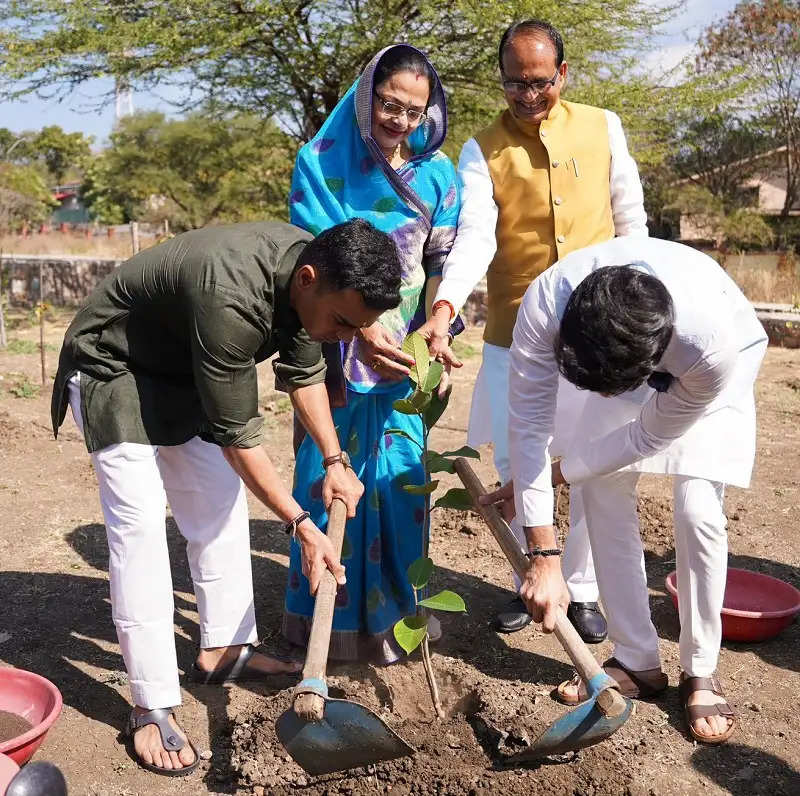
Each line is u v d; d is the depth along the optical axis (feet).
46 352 33.19
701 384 7.75
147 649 9.05
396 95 9.78
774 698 10.23
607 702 7.80
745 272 46.57
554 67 11.22
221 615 10.44
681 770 8.96
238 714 9.62
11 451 19.17
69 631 11.80
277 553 14.48
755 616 11.14
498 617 11.85
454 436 21.24
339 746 7.84
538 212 11.62
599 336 6.72
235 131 52.75
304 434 10.95
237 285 7.90
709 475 9.05
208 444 9.97
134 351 8.92
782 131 76.89
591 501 9.68
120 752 9.29
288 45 39.01
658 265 7.83
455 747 9.05
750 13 69.00
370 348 10.05
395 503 10.76
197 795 8.64
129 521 8.90
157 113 91.30
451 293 10.55
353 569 10.55
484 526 15.20
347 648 10.64
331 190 10.39
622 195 12.04
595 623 11.72
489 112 41.78
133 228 53.42
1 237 90.27
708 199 77.66
